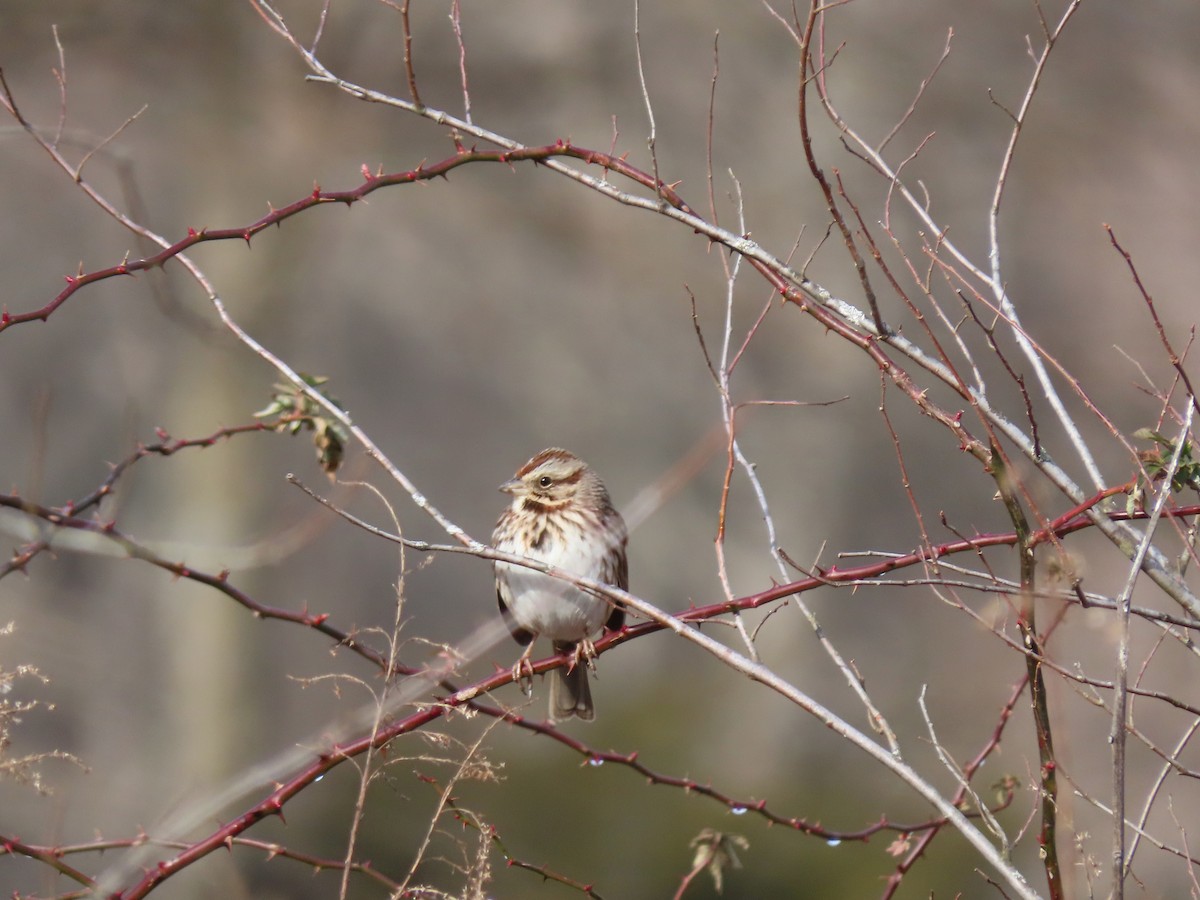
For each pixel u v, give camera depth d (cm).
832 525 1970
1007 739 1426
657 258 1952
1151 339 2008
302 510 1561
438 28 1658
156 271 533
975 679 1709
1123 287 2066
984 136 2042
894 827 595
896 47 1975
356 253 1877
